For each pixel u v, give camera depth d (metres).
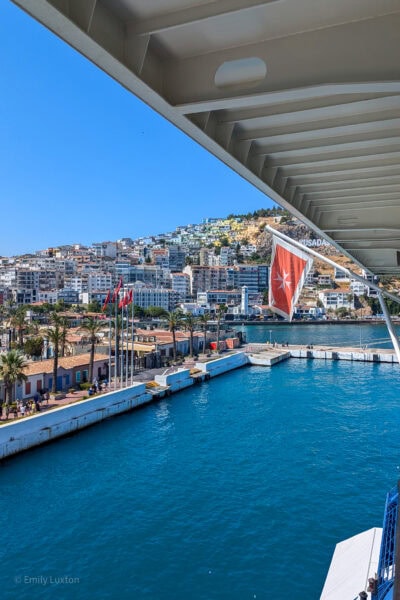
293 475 26.91
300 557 18.50
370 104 6.77
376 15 4.82
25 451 30.95
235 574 17.50
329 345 101.81
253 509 22.61
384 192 10.98
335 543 19.45
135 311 142.25
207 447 32.28
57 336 45.53
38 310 136.62
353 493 24.31
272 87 5.34
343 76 5.03
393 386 56.31
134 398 43.56
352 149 8.59
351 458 29.80
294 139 8.23
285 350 85.88
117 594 16.48
